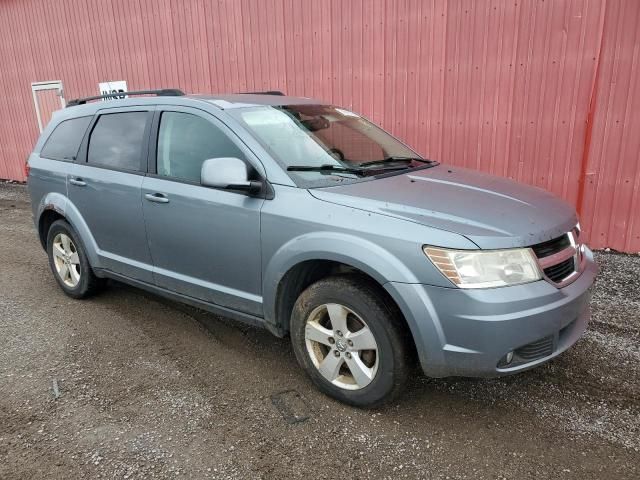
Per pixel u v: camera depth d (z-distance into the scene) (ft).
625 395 10.32
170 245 12.32
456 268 8.44
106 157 14.02
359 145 12.84
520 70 19.63
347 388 9.93
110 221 13.75
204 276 11.89
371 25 22.30
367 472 8.29
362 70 22.99
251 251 10.69
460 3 20.15
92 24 32.27
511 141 20.39
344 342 9.80
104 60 32.50
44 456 8.76
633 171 18.57
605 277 16.61
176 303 15.39
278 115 12.21
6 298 16.03
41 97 36.94
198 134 11.90
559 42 18.75
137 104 13.52
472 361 8.54
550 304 8.75
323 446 8.92
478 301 8.32
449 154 21.77
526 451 8.75
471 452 8.75
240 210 10.71
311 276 10.64
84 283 15.25
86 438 9.21
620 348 12.11
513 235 8.80
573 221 10.40
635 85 17.94
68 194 14.98
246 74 26.61
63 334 13.38
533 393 10.46
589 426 9.39
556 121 19.43
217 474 8.28
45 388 10.84
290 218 9.99
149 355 12.23
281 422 9.59
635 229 18.93
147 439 9.16
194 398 10.41
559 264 9.49
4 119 39.81
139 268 13.33
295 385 10.87
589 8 18.04
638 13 17.42
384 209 9.37
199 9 27.27
